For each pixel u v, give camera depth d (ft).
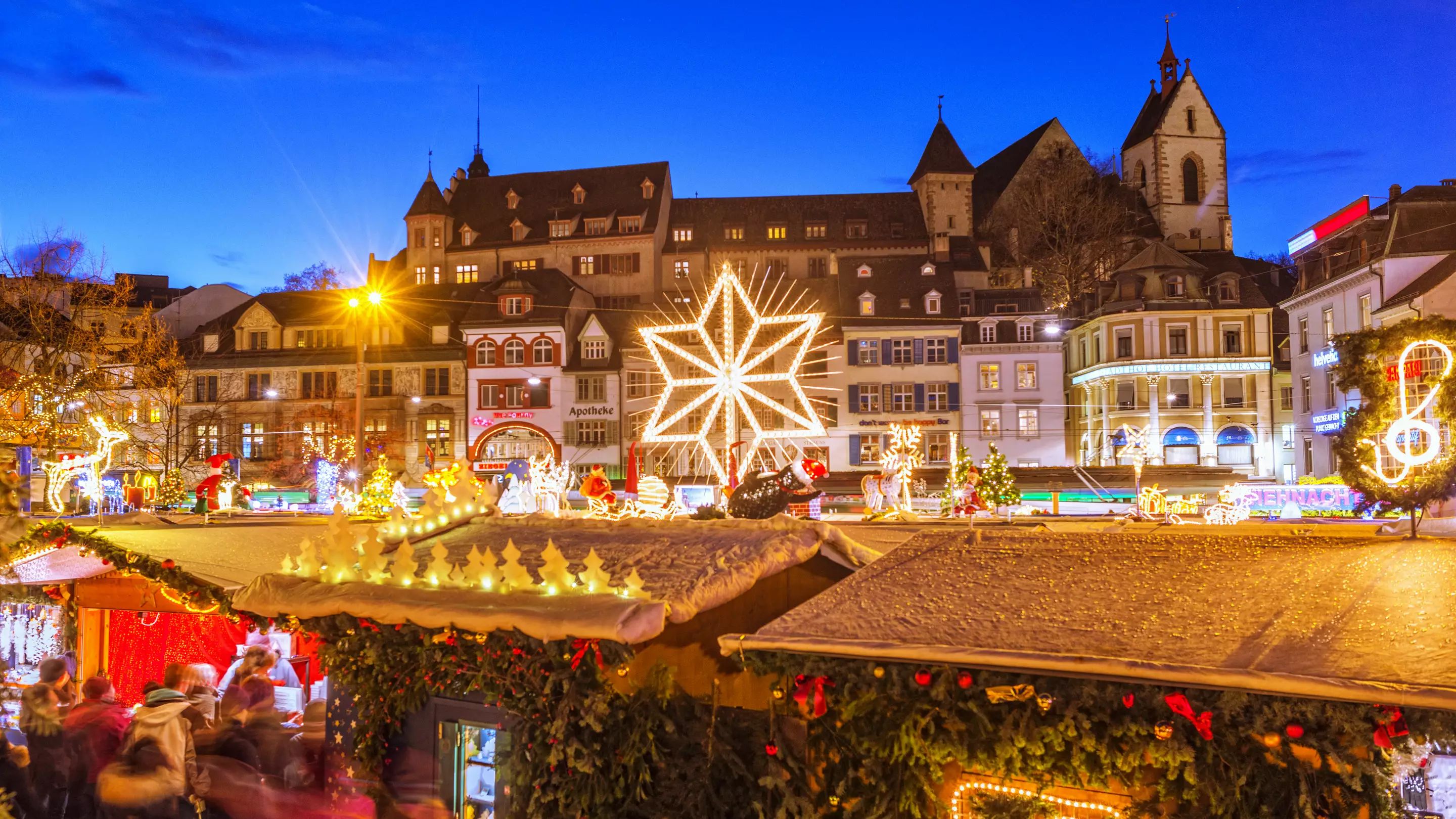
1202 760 16.56
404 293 229.45
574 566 23.89
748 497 36.47
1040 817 18.58
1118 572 19.84
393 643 24.61
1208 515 91.71
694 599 21.21
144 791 26.32
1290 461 195.93
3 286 126.31
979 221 291.38
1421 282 137.18
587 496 35.76
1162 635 16.78
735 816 21.08
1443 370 21.07
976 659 16.90
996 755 17.93
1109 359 201.26
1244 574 18.97
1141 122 312.91
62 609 39.32
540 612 21.02
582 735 21.57
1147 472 136.05
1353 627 15.96
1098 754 17.34
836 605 20.06
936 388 202.18
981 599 19.40
